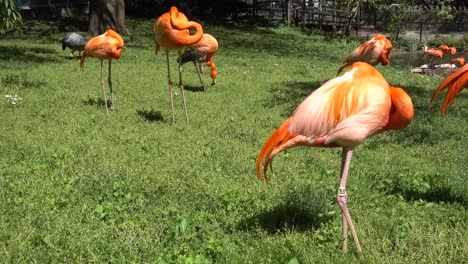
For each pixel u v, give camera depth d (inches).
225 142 353.4
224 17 1339.8
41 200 232.7
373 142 376.5
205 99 510.0
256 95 537.0
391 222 219.3
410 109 179.6
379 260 181.5
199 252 191.3
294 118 180.1
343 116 174.7
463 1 1439.5
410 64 905.5
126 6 1259.8
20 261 176.9
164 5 1270.9
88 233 199.6
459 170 314.3
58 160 293.9
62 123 387.9
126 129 375.2
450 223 222.1
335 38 1143.0
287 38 1111.0
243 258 182.7
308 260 182.5
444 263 180.1
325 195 251.6
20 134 347.6
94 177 266.7
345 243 190.9
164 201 241.6
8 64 642.8
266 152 185.0
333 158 335.0
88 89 526.9
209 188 259.0
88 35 963.3
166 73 645.3
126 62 719.7
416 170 305.3
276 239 201.8
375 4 1200.8
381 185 275.1
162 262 177.0
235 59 803.4
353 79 181.3
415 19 1341.0
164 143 341.7
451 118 441.4
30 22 1074.1
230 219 220.7
